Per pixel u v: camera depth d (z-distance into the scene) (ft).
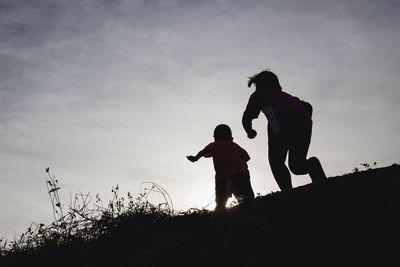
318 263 8.07
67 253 12.26
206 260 9.05
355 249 8.16
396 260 7.55
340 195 10.09
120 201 13.57
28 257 13.01
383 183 10.01
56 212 13.85
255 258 8.70
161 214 12.78
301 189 11.17
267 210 10.69
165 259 9.61
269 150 14.69
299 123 14.20
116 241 11.81
